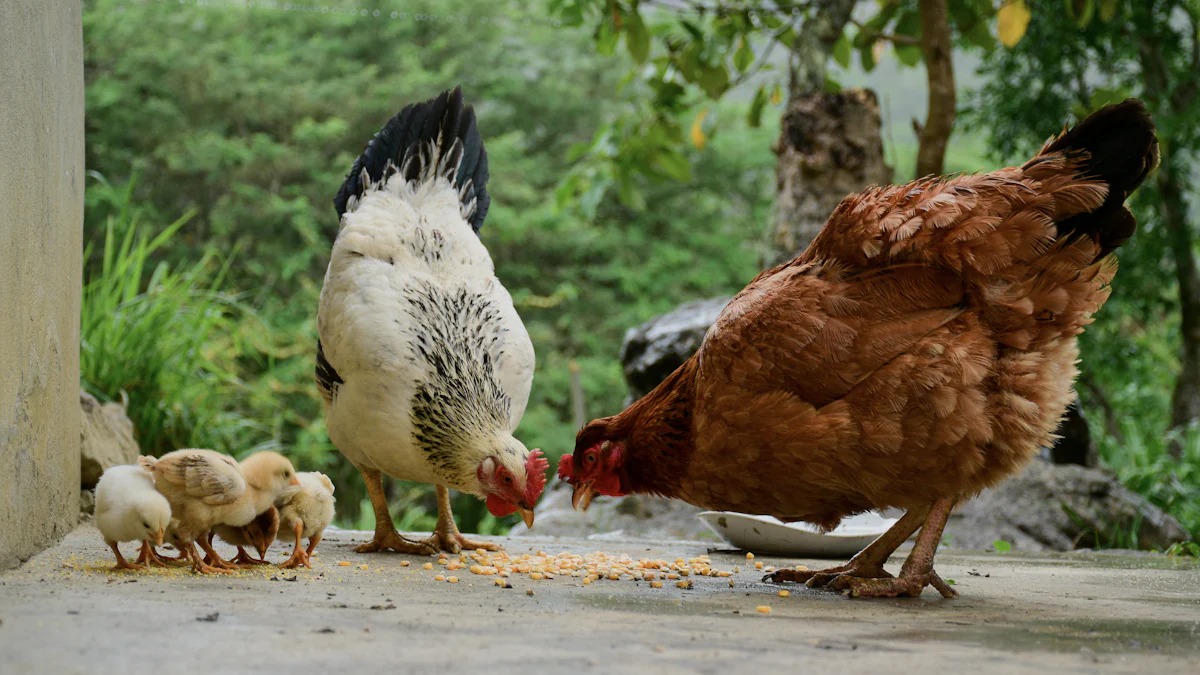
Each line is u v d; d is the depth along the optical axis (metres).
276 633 1.20
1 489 1.36
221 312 2.39
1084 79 3.03
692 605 1.33
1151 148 1.34
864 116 2.07
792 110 2.10
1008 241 1.34
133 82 5.61
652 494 1.48
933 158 2.03
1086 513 1.99
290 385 4.27
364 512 2.62
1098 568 1.58
